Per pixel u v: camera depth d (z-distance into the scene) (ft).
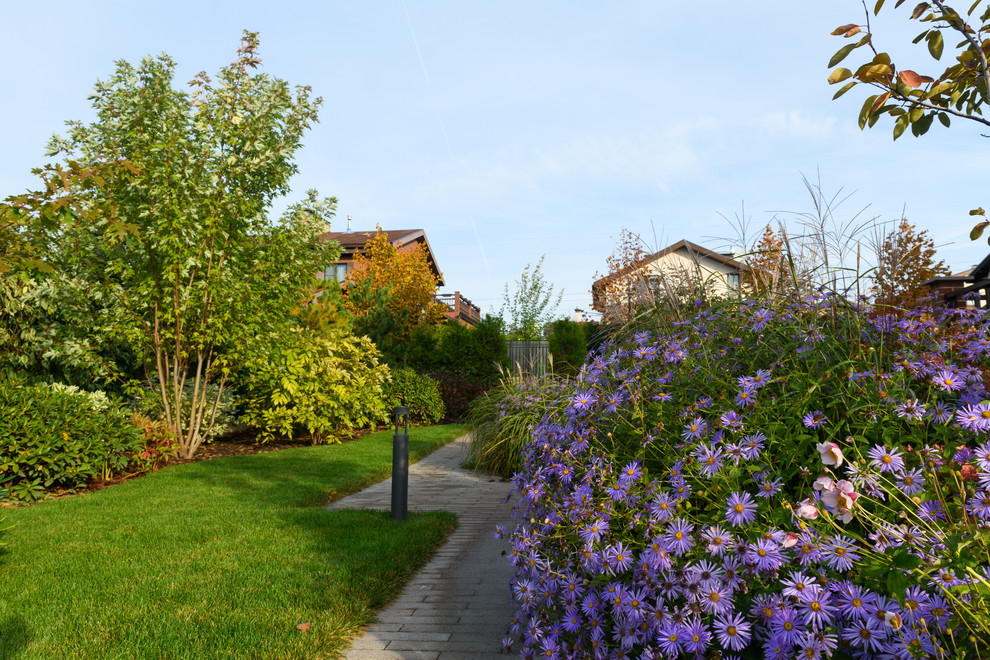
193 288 31.86
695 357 10.50
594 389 11.07
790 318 10.81
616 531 8.84
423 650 10.75
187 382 38.88
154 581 13.71
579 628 8.66
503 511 21.94
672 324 15.26
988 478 6.74
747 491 8.19
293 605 12.32
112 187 28.68
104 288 31.17
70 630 11.15
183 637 10.82
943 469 7.03
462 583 14.33
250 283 33.99
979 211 8.81
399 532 17.80
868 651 6.45
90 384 36.76
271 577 13.98
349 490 25.46
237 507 21.18
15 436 23.82
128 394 37.14
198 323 32.55
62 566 14.79
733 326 11.31
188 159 30.83
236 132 32.14
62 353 32.12
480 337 70.79
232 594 12.87
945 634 6.11
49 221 15.16
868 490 7.27
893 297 12.66
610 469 9.29
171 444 32.42
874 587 6.53
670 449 9.03
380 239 90.99
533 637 8.98
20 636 10.87
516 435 28.07
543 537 9.92
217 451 36.81
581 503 8.93
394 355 67.51
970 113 9.07
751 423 8.63
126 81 30.73
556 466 10.06
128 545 16.57
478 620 12.10
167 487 24.88
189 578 13.88
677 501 7.97
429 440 41.24
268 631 11.12
